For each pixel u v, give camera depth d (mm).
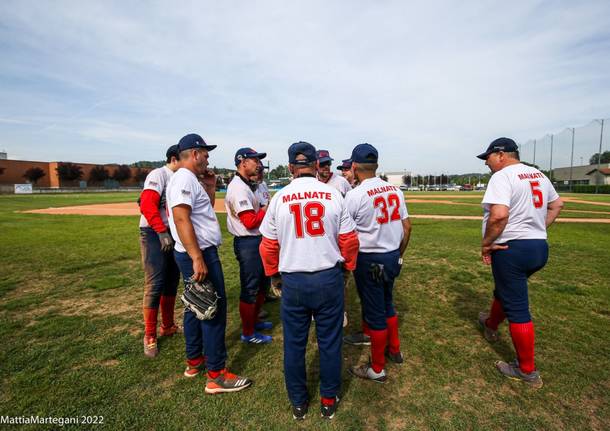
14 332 3711
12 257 7375
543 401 2541
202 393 2686
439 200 31375
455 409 2473
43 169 64750
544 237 2785
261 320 4199
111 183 70750
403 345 3420
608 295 4652
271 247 2430
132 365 3080
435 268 6262
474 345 3410
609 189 45719
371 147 2961
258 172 3393
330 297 2301
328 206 2320
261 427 2312
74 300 4750
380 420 2375
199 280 2586
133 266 6645
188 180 2611
